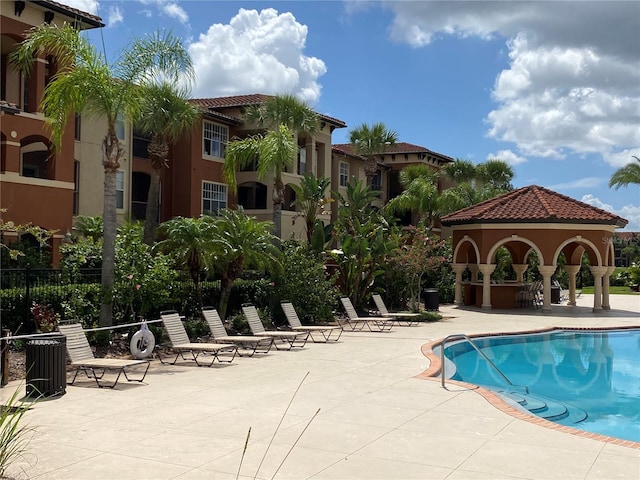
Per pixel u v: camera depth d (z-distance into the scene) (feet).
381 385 34.04
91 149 88.84
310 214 85.76
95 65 45.42
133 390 32.40
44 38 45.60
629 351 58.49
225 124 115.65
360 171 157.79
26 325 45.32
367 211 100.78
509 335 63.62
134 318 50.37
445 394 31.68
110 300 46.50
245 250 57.47
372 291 84.02
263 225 59.72
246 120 101.86
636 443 22.97
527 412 29.84
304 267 67.26
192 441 22.86
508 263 115.24
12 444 21.12
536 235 87.61
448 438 23.53
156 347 47.11
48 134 74.18
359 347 50.31
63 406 28.53
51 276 48.55
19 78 76.07
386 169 169.37
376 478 19.08
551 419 32.86
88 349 35.01
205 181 111.65
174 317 42.39
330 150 131.85
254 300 67.26
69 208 76.74
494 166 156.66
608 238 90.74
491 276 112.88
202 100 124.36
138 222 85.05
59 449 21.75
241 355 45.55
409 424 25.58
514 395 37.70
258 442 22.79
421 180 128.57
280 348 49.42
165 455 21.15
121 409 27.94
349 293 77.66
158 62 47.01
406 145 173.68
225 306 59.47
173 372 38.22
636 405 36.99
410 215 168.45
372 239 82.48
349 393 31.86
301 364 41.39
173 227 54.44
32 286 47.52
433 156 169.17
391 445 22.58
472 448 22.22
